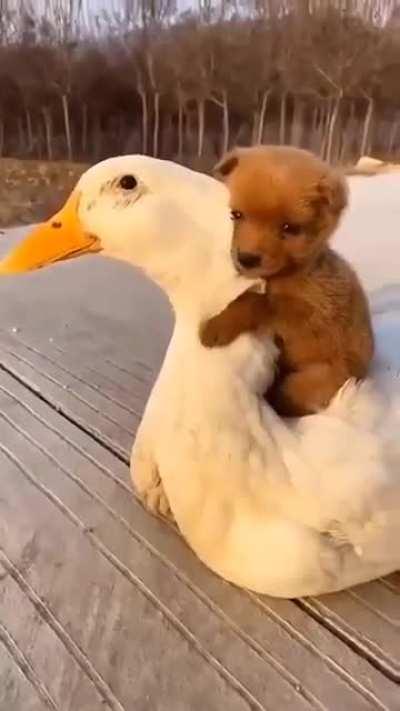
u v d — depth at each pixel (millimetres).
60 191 3479
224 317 761
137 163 764
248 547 818
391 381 820
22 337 1463
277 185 682
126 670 782
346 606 839
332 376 774
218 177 759
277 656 791
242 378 771
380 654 791
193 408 788
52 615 848
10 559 927
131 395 1257
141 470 939
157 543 940
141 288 1703
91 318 1549
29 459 1099
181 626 827
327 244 747
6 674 781
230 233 730
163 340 1454
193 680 769
